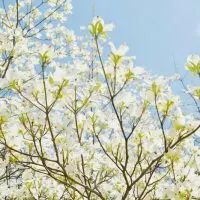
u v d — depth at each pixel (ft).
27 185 10.98
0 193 13.29
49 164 9.70
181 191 8.14
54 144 8.15
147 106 8.58
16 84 7.95
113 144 10.18
